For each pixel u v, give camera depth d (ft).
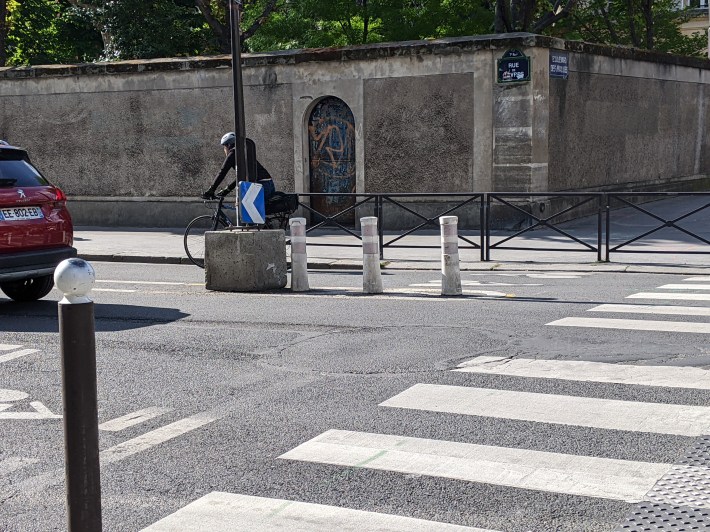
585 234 56.08
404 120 62.69
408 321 29.48
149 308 33.60
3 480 16.35
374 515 14.32
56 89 71.82
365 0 88.38
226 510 14.64
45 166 72.95
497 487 15.39
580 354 24.27
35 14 110.42
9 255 32.76
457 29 87.25
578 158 65.26
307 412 19.83
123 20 90.17
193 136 68.49
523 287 37.04
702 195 43.50
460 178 61.46
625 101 71.31
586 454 16.84
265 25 90.74
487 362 23.68
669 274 40.96
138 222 70.59
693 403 19.77
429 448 17.34
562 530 13.66
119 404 20.83
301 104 65.41
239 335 28.02
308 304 33.60
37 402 21.30
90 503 11.27
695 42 108.17
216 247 38.01
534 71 58.90
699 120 83.61
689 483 15.40
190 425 19.15
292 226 37.52
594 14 104.99
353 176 65.16
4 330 30.09
